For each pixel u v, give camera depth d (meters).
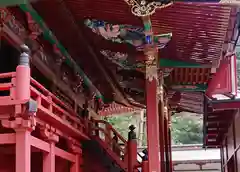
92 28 12.72
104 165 16.27
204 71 16.48
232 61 17.25
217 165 33.03
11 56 13.13
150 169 12.91
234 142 20.55
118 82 17.81
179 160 32.94
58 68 14.94
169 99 20.67
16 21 11.88
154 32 12.48
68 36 13.27
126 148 16.89
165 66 14.78
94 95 19.38
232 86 17.19
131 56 14.22
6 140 9.80
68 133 13.27
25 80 9.81
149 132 13.21
